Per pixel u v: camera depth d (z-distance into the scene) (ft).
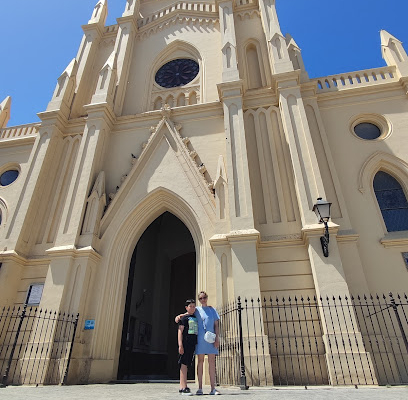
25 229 39.06
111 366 32.76
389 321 29.12
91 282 34.86
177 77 54.75
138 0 65.77
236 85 42.27
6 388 24.25
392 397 15.39
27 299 35.53
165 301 56.59
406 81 41.01
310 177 34.40
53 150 45.42
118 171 43.42
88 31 61.72
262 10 52.03
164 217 61.46
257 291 29.17
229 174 35.94
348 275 30.35
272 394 17.49
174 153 42.16
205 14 59.00
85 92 54.60
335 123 41.22
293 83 41.09
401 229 34.32
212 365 17.90
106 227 38.45
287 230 34.06
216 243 32.76
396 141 38.45
